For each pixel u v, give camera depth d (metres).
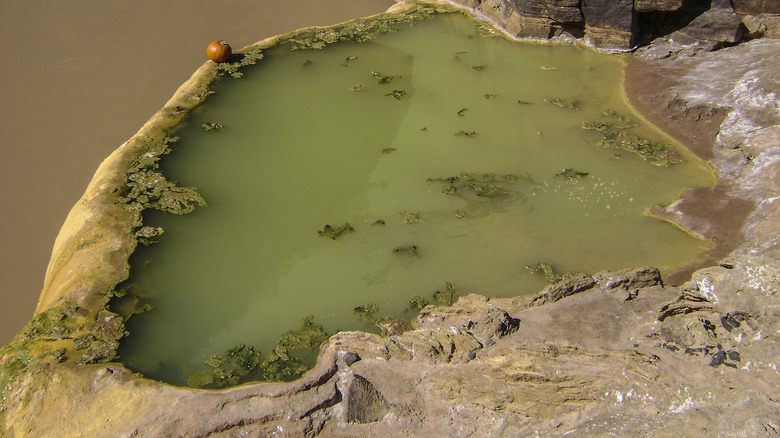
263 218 8.52
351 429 6.16
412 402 6.27
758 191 8.57
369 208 8.70
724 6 11.23
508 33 12.52
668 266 7.80
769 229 7.89
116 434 5.97
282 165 9.39
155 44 13.32
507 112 10.45
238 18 14.09
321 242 8.20
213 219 8.47
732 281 6.70
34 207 10.16
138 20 14.04
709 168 9.32
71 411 6.21
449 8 13.36
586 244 8.15
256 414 6.15
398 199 8.83
